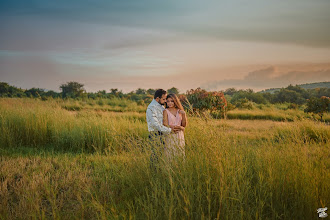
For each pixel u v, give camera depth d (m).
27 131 7.80
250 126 12.39
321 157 3.94
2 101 12.49
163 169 3.64
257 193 3.39
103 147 7.36
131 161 4.41
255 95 42.25
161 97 5.22
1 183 4.37
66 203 3.72
